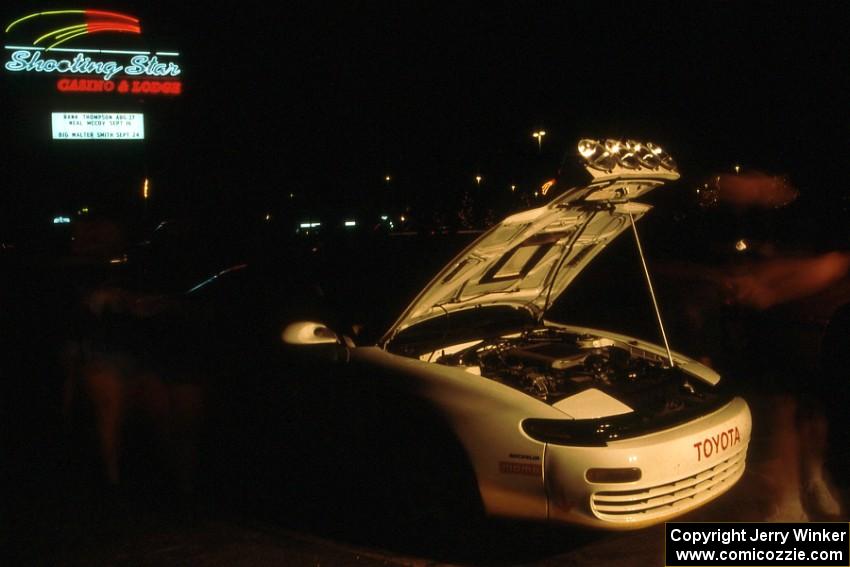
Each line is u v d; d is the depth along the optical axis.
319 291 4.89
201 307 5.56
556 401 4.03
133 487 5.21
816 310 4.34
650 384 4.30
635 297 12.55
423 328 4.79
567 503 3.67
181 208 32.31
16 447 6.11
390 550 4.23
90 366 5.77
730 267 5.23
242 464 5.51
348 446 4.48
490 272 4.64
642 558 4.02
